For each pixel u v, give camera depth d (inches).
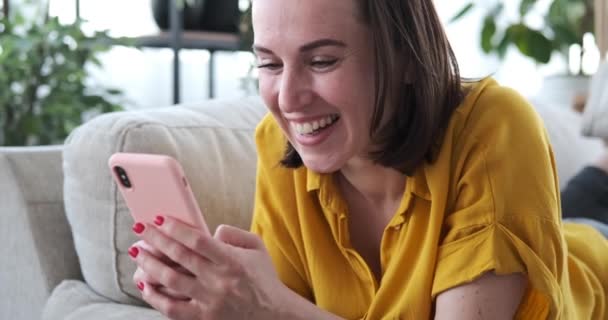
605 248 49.3
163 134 46.1
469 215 35.0
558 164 76.1
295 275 42.3
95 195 45.5
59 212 51.1
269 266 34.7
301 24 32.7
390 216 39.1
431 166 36.3
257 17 33.9
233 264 32.7
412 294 36.2
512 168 35.3
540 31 114.3
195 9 115.8
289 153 39.8
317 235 40.3
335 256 40.3
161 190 32.2
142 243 35.1
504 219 34.7
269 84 34.9
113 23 126.0
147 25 130.1
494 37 119.8
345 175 38.7
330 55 33.1
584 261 46.6
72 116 89.4
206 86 148.4
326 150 34.9
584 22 115.8
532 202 35.2
